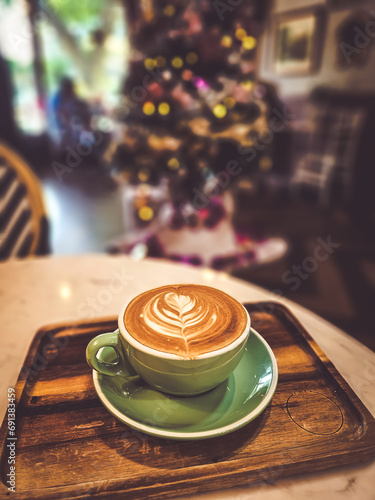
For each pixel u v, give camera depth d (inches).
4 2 213.6
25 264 36.2
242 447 18.0
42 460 17.5
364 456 17.5
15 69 244.7
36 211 50.2
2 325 27.8
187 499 16.0
